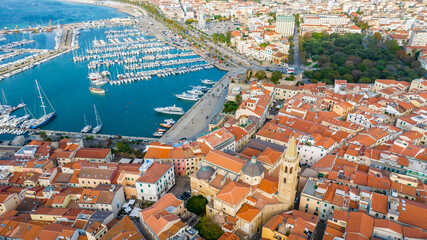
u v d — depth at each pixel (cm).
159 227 12825
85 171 16862
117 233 13012
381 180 14838
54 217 14475
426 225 12088
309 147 18925
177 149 18625
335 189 14400
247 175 14725
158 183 16025
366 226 11900
